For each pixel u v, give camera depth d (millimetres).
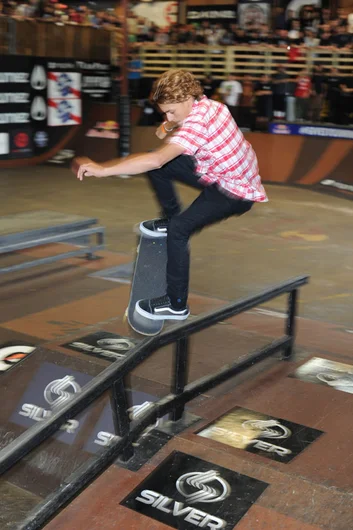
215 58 16516
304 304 6453
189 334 3646
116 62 16750
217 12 18484
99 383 3023
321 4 16734
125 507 3082
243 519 2955
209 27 16156
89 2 19562
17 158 15234
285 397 4184
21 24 14555
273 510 3004
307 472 3277
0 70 14422
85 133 16219
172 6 19172
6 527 3445
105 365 4551
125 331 5242
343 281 7270
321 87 14320
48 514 2812
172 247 3121
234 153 3039
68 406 2832
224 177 3094
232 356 4871
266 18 17531
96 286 6898
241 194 3111
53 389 4418
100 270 7500
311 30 14789
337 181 13125
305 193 12852
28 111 15211
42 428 2676
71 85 15875
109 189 12891
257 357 4402
